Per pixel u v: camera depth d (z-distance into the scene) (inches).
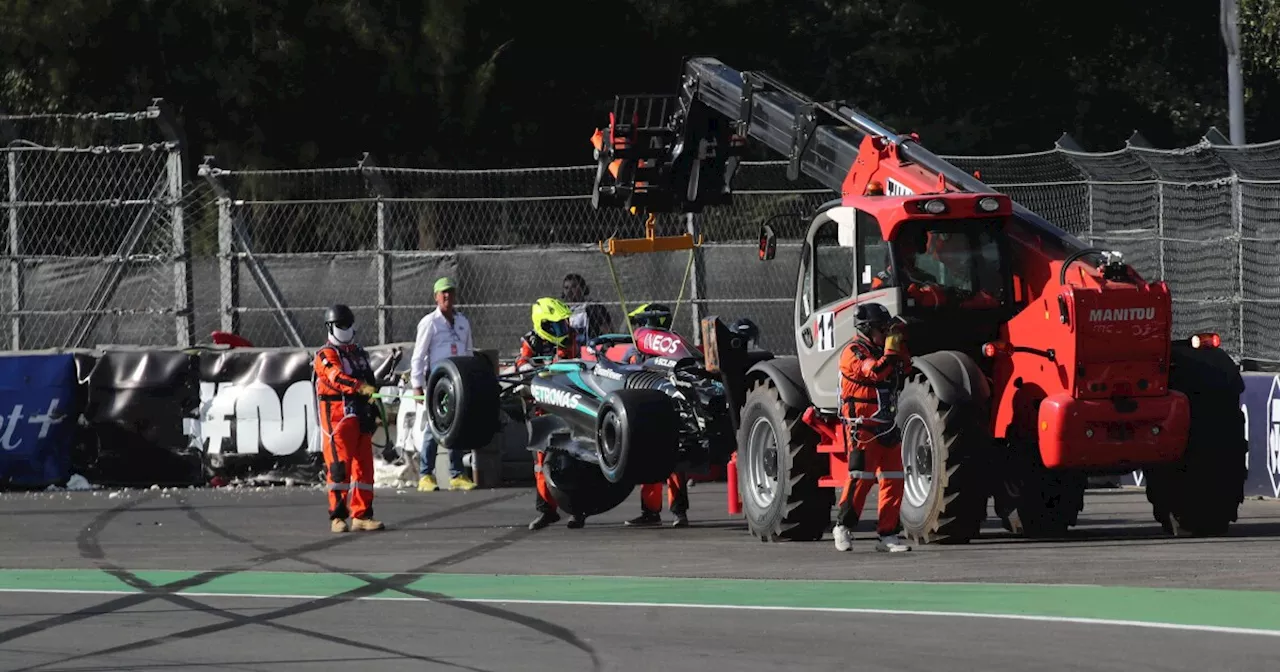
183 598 1553.9
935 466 1838.1
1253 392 2472.9
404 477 2906.0
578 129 5157.5
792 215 2092.8
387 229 3139.8
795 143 2233.0
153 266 3152.1
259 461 2925.7
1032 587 1483.8
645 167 2476.6
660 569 1716.3
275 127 4746.6
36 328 3181.6
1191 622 1274.6
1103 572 1581.0
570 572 1707.7
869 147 2081.7
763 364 2028.8
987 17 5378.9
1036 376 1836.9
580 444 2145.7
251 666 1190.9
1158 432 1802.4
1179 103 5590.6
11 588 1643.7
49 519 2401.6
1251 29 5196.9
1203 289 3031.5
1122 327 1788.9
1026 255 1897.1
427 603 1488.7
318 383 2201.0
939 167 1987.0
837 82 5221.5
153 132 4621.1
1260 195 2945.4
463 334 2778.1
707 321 2075.5
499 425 2167.8
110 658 1234.6
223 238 3134.8
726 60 5236.2
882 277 1905.8
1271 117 5693.9
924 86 5364.2
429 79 4763.8
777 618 1349.7
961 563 1686.8
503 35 5029.5
